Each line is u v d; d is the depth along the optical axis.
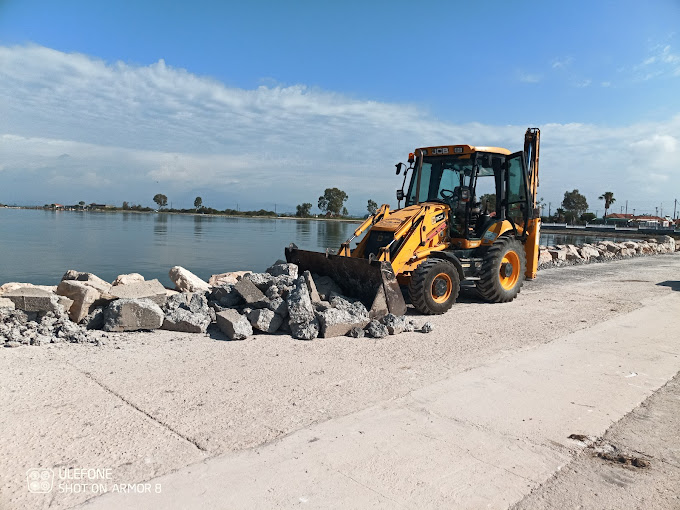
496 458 3.18
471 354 5.38
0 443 3.19
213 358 5.02
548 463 3.14
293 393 4.14
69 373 4.45
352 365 4.91
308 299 6.12
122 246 20.73
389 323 6.18
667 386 4.55
